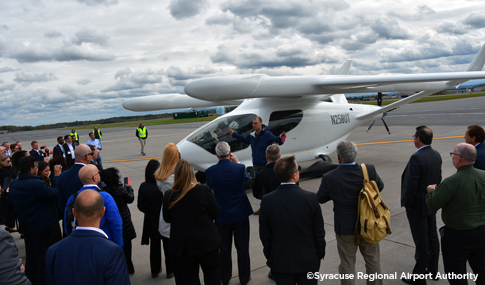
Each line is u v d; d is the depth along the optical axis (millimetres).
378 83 6000
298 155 7672
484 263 2348
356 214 2566
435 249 2977
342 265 2629
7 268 1708
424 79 5883
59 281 1609
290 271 2193
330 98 9070
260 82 5859
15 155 4668
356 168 2578
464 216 2307
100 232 1741
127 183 3504
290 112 7453
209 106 8727
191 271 2525
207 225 2488
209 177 3164
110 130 44781
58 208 3451
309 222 2213
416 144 2975
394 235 4074
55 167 3775
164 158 2963
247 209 3205
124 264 1691
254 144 5488
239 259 3162
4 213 5266
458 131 14422
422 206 2836
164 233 3074
